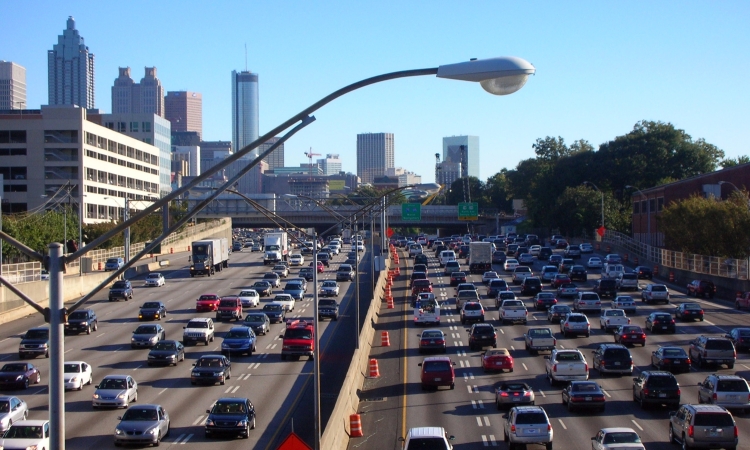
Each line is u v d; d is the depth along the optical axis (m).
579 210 146.12
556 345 54.12
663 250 100.94
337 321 68.62
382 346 56.78
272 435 32.72
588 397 35.59
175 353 49.84
